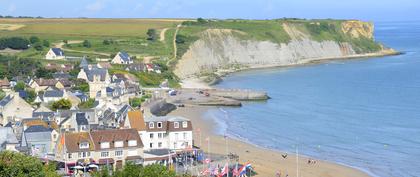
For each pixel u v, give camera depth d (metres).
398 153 183.50
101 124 188.75
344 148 190.88
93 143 154.62
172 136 176.25
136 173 101.31
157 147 175.00
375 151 186.38
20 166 99.94
